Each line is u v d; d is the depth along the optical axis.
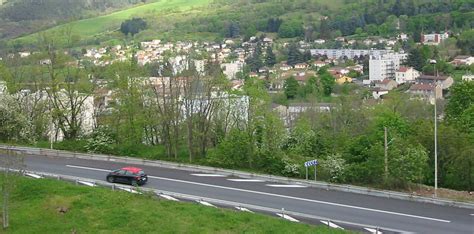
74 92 68.56
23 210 39.50
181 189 46.75
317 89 151.25
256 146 56.47
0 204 40.34
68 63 71.25
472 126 61.41
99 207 39.84
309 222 38.03
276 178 50.47
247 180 50.38
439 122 65.56
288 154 55.91
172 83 75.62
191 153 57.81
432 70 172.88
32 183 44.22
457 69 173.62
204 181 49.62
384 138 53.31
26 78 75.75
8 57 92.06
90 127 70.44
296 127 66.94
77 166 54.59
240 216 38.19
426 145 53.88
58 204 40.03
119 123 63.47
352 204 43.19
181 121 60.94
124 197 41.72
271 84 165.38
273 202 43.44
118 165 55.50
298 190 47.16
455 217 40.12
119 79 64.69
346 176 49.97
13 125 64.88
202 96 62.62
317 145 59.00
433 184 52.34
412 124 66.81
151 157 58.72
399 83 174.75
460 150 52.09
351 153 54.00
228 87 63.66
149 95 63.78
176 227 36.38
